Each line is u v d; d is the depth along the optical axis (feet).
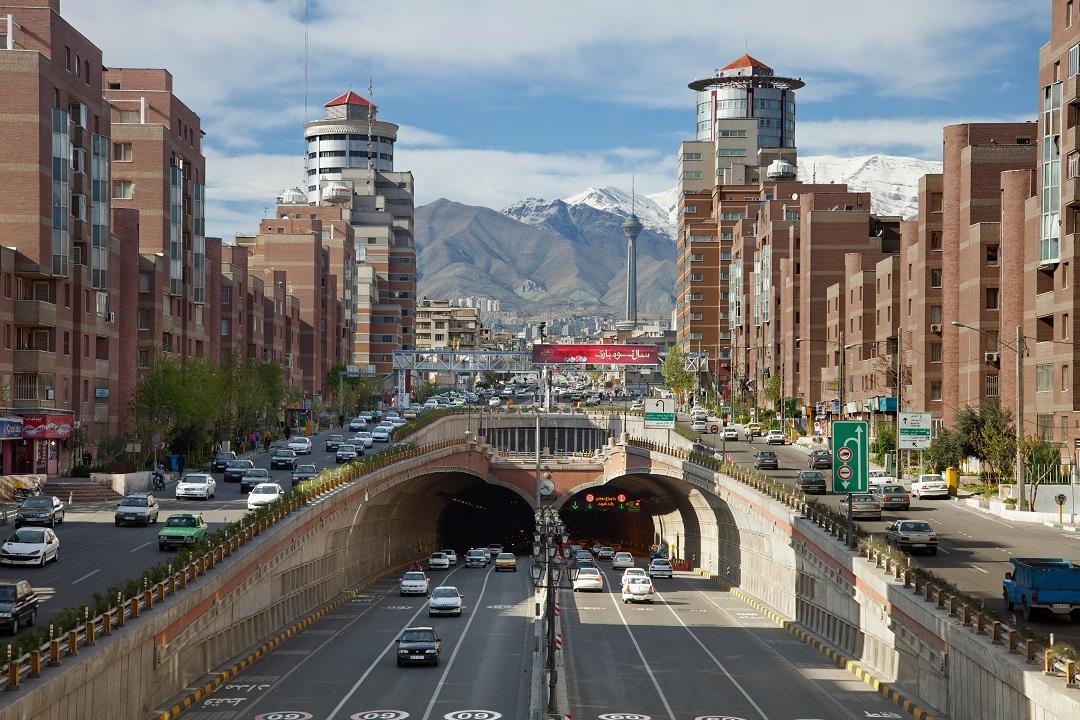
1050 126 331.77
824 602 243.40
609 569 451.94
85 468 342.03
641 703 177.47
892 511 308.60
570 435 592.19
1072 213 326.65
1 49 347.97
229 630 203.21
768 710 172.35
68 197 355.36
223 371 475.31
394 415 647.56
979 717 149.48
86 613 142.20
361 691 179.73
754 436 586.45
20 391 339.57
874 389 495.00
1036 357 344.28
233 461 385.70
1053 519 279.90
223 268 556.92
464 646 228.43
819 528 253.24
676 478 419.74
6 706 110.83
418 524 526.16
